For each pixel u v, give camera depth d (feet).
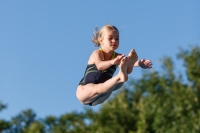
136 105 109.19
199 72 107.55
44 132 112.98
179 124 95.91
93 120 107.96
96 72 38.40
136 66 38.40
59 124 113.19
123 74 35.53
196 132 93.35
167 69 113.29
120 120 106.01
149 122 100.53
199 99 101.24
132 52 36.70
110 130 104.22
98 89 37.06
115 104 108.88
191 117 96.58
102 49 38.91
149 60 38.52
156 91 113.60
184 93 101.76
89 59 39.24
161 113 98.68
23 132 113.60
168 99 103.45
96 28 39.32
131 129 105.50
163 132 96.37
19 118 118.11
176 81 110.22
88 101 38.78
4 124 115.85
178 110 98.53
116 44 38.27
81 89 38.70
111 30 38.50
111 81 36.32
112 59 38.70
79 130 110.11
